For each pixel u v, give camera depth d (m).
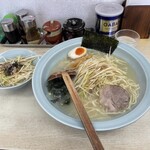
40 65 0.29
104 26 0.33
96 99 0.27
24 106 0.28
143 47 0.35
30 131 0.25
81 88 0.28
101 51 0.33
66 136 0.24
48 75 0.29
